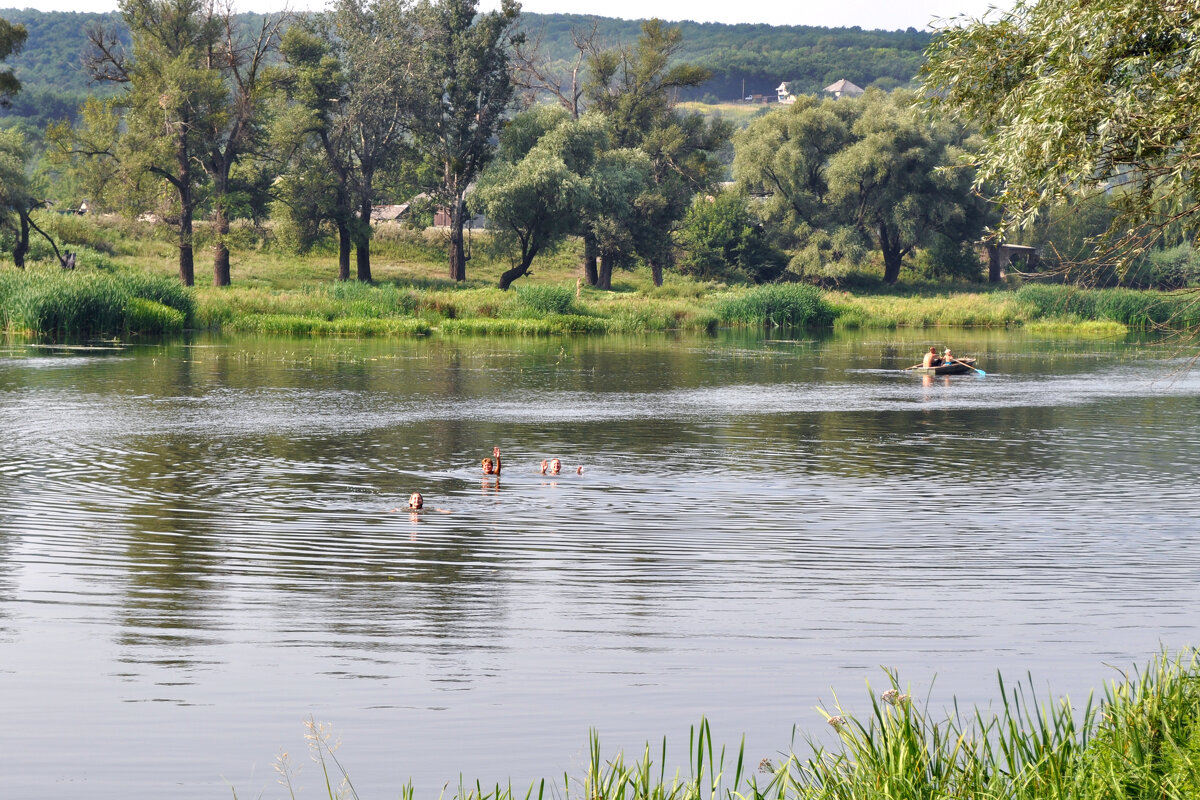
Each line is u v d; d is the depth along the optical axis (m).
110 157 156.25
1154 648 21.67
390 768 15.88
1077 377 84.75
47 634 21.91
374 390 71.00
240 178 163.38
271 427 54.25
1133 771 13.35
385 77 163.00
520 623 23.16
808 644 21.88
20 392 66.50
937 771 13.55
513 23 178.62
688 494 38.94
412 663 20.48
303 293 144.88
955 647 21.72
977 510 36.34
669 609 24.36
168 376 76.50
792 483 41.22
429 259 198.25
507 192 164.00
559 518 34.66
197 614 23.52
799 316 151.38
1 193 142.88
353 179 167.50
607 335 130.50
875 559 29.44
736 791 14.21
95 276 116.12
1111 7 23.16
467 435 52.59
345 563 28.38
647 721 17.80
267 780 15.41
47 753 16.20
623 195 175.50
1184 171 23.19
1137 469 44.84
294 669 20.02
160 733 17.03
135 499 36.78
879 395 71.75
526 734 17.19
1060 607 24.73
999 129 26.53
